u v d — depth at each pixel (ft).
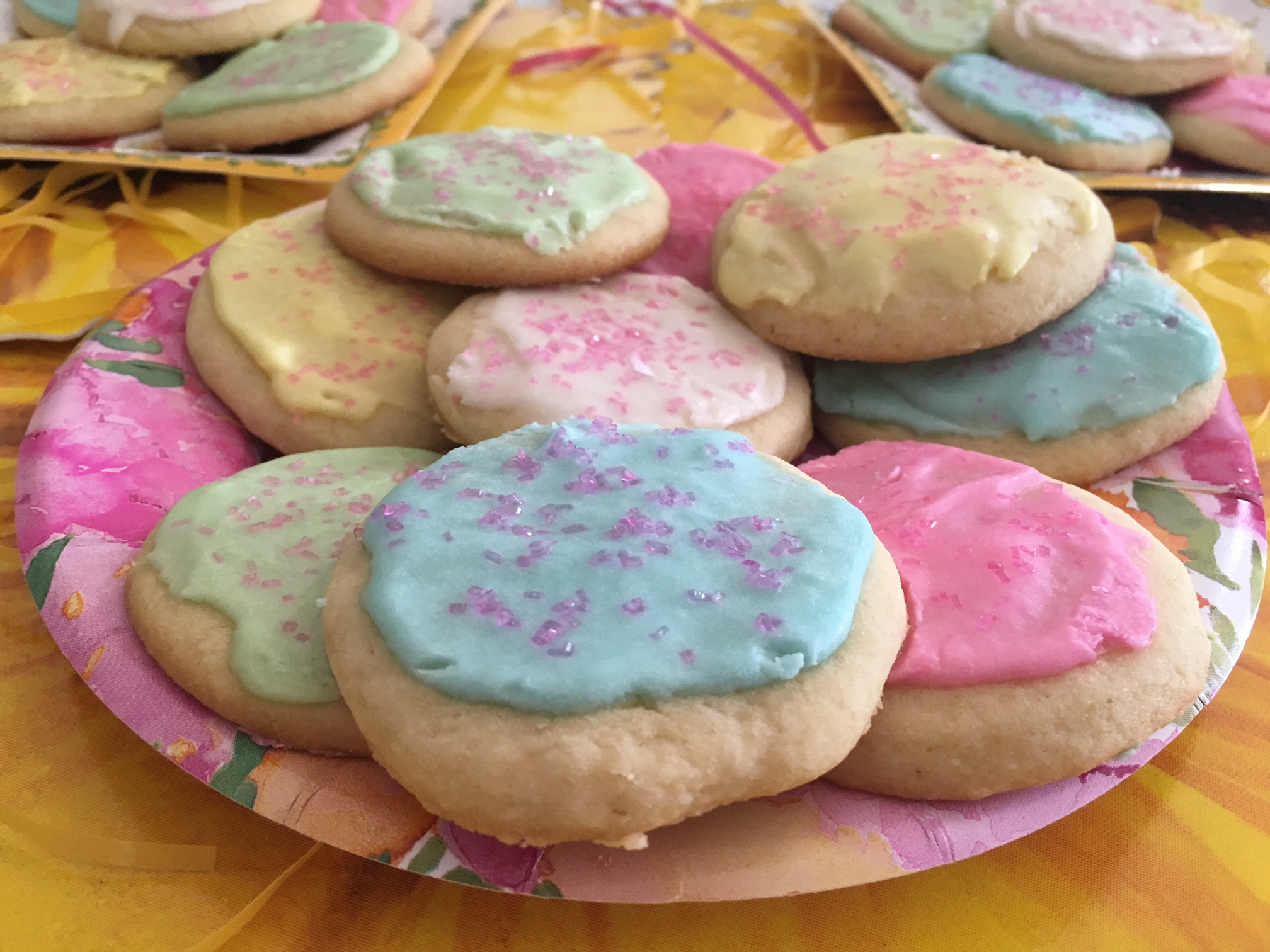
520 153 0.74
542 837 0.38
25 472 0.55
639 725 0.38
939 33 1.07
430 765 0.38
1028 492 0.54
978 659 0.44
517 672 0.38
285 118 0.87
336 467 0.56
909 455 0.58
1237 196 0.95
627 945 0.41
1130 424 0.60
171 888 0.42
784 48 1.18
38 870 0.43
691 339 0.64
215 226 0.83
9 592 0.54
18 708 0.49
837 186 0.68
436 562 0.43
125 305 0.67
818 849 0.41
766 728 0.39
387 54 0.93
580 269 0.67
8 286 0.77
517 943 0.41
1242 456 0.60
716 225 0.73
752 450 0.51
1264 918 0.44
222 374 0.63
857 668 0.41
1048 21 1.00
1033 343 0.63
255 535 0.50
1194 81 0.98
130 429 0.59
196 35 0.95
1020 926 0.43
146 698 0.45
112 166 0.84
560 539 0.44
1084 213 0.65
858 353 0.62
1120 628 0.45
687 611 0.41
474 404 0.59
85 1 0.95
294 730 0.43
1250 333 0.81
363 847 0.40
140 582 0.48
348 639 0.42
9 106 0.86
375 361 0.63
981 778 0.43
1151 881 0.44
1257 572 0.54
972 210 0.63
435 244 0.66
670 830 0.41
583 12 1.23
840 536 0.45
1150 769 0.49
